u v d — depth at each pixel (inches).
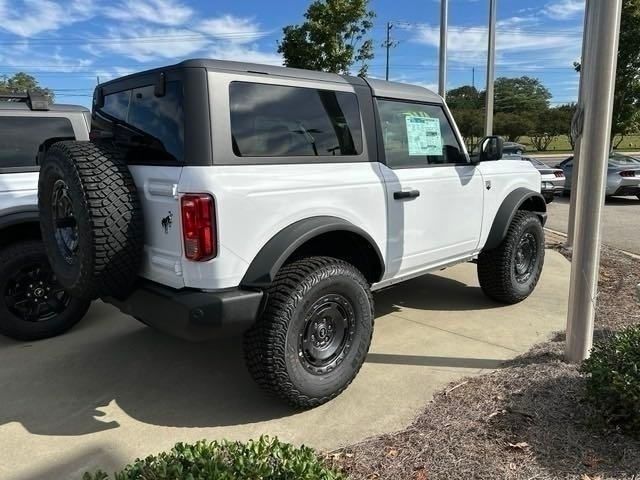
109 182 113.8
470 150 193.2
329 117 135.0
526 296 206.4
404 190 151.7
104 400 135.3
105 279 116.1
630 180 582.9
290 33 576.1
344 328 129.6
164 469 69.2
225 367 153.6
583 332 141.1
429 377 142.3
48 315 176.4
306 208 124.5
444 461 104.9
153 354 163.3
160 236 115.8
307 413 126.4
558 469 101.3
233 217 110.7
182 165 110.7
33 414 128.8
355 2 567.2
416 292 220.7
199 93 110.3
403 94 156.3
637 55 844.6
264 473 71.2
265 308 116.4
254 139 118.1
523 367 143.9
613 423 111.7
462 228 175.9
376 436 115.6
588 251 136.9
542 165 629.9
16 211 170.1
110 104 135.6
